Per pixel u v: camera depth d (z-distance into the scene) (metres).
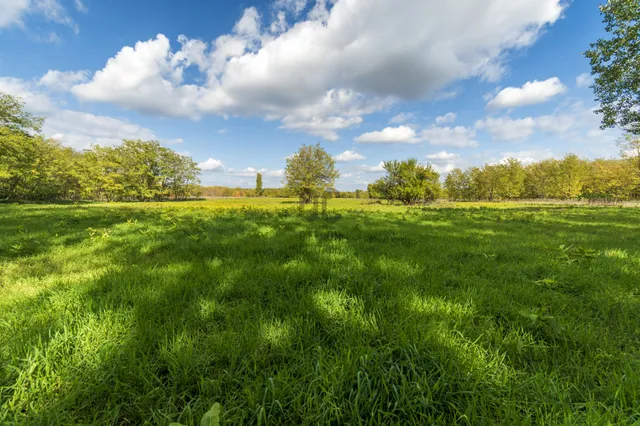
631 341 1.85
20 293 2.73
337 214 13.41
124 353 1.65
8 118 25.92
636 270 3.47
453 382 1.44
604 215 13.40
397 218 11.77
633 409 1.25
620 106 15.27
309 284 3.07
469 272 3.47
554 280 2.91
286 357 1.70
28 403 1.31
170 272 3.37
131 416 1.33
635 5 12.94
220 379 1.46
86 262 4.07
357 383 1.41
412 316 2.16
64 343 1.75
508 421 1.22
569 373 1.58
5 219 9.86
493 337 1.91
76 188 38.31
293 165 35.50
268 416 1.27
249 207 20.34
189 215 12.57
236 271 3.28
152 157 43.41
